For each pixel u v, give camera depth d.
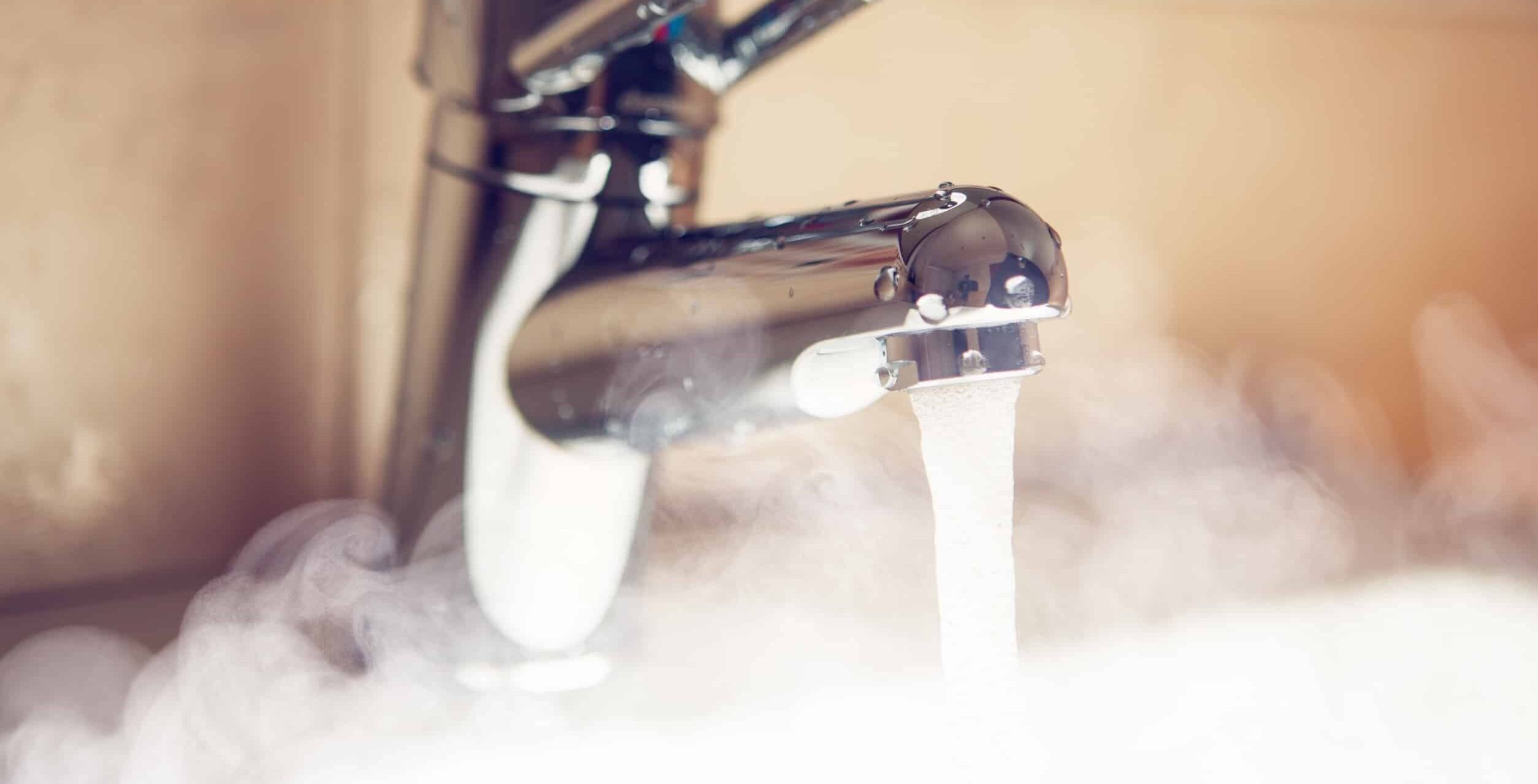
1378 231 0.98
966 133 0.81
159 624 0.58
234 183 0.61
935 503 0.46
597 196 0.52
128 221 0.59
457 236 0.53
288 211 0.62
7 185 0.58
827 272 0.44
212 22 0.60
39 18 0.57
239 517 0.62
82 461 0.59
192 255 0.61
